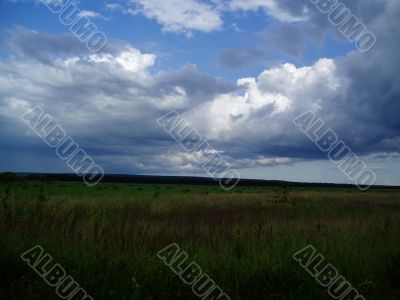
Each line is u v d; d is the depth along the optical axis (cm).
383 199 3375
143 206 2031
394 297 666
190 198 2670
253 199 2686
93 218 1134
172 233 1055
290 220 1454
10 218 945
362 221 1351
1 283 603
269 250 812
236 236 980
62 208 1374
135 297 582
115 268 675
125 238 918
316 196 3509
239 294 644
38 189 2302
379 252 865
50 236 838
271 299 628
